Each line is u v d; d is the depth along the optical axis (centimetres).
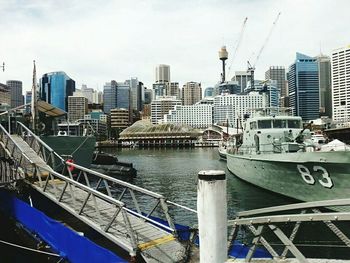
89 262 1029
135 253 924
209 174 442
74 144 2725
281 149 2378
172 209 2225
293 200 2130
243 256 991
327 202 668
